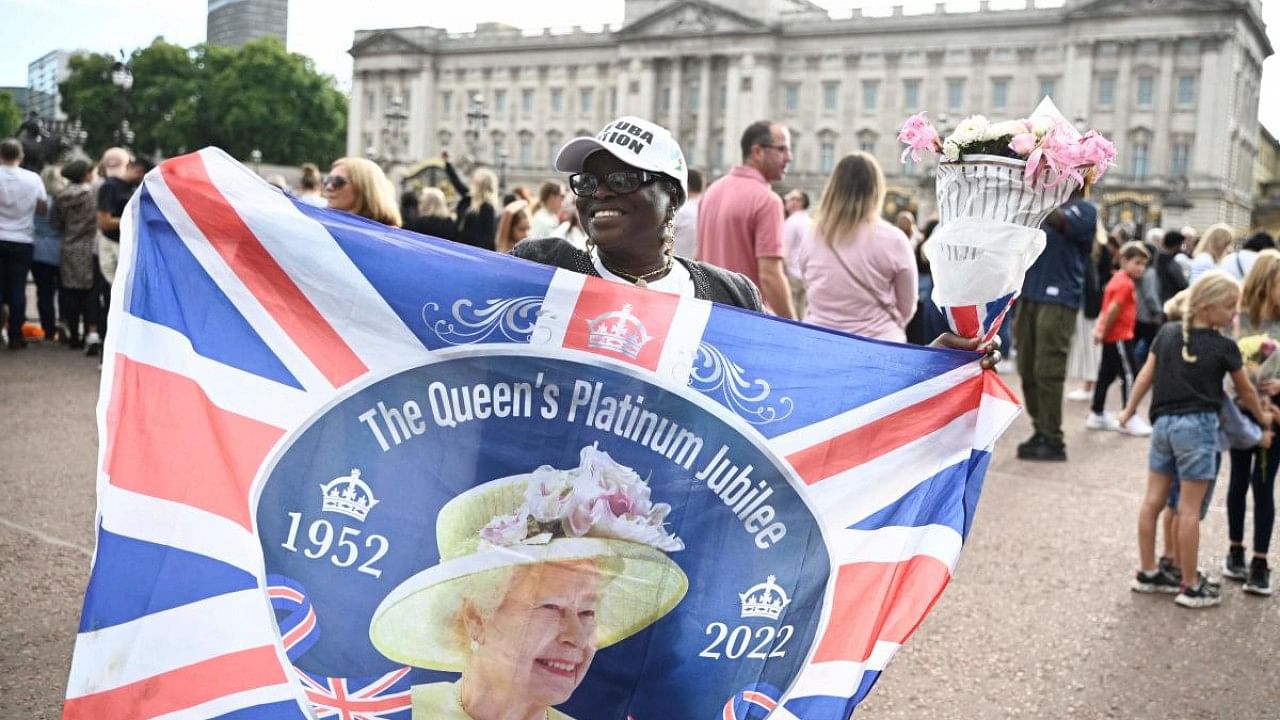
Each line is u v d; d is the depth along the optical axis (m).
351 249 3.12
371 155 88.25
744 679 3.15
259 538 2.99
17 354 14.68
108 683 2.88
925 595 3.29
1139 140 81.69
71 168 14.80
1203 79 79.94
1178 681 5.67
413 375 3.10
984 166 3.48
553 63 102.88
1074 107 82.94
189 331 3.05
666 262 3.54
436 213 10.80
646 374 3.19
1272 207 93.06
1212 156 79.94
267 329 3.07
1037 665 5.80
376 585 3.02
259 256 3.09
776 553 3.23
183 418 3.00
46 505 7.62
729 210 7.49
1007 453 12.06
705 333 3.26
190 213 3.08
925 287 15.13
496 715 3.05
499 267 3.17
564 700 3.08
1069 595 7.05
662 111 97.38
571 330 3.17
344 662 2.99
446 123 108.56
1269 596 7.37
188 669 2.92
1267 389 7.48
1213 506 9.95
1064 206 11.29
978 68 86.88
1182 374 7.13
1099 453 12.22
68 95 111.12
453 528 3.06
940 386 3.41
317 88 111.12
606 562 3.12
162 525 2.95
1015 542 8.24
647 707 3.11
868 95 90.69
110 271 14.41
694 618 3.15
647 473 3.17
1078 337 16.42
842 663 3.21
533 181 103.94
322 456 3.05
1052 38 84.31
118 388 2.99
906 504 3.35
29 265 15.35
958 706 5.22
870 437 3.34
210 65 112.44
